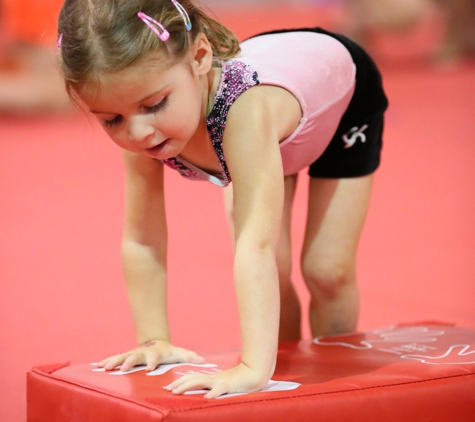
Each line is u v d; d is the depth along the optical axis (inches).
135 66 120.1
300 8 784.9
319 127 155.9
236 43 145.5
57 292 261.0
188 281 272.1
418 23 778.8
